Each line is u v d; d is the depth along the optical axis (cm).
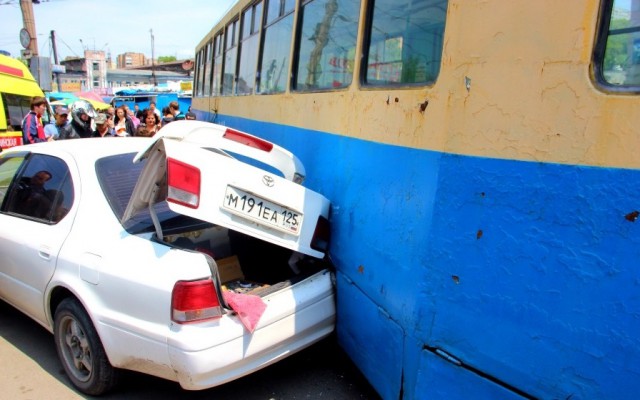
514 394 230
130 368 300
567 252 212
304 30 490
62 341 341
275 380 355
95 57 5769
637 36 197
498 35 229
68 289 318
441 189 251
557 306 216
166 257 287
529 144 221
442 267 252
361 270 321
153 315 278
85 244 317
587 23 205
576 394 213
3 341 410
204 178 288
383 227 299
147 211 338
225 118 930
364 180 329
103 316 297
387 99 306
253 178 308
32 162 396
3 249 379
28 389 340
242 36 810
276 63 583
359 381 356
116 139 408
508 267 230
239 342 282
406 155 282
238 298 295
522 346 228
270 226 318
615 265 201
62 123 934
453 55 246
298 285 332
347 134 364
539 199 219
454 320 249
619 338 202
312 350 396
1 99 1045
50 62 1588
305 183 447
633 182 195
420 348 262
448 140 248
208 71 1220
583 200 207
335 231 362
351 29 374
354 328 330
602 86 203
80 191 341
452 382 250
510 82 226
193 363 269
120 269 292
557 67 212
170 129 334
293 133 495
